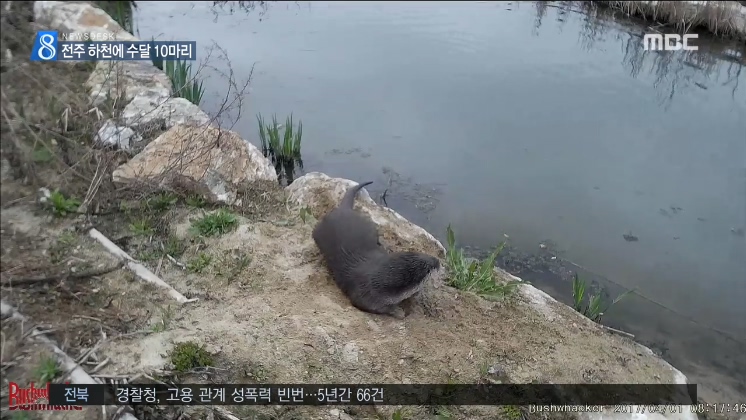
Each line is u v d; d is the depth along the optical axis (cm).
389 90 920
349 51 1046
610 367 441
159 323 400
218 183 552
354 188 552
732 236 645
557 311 501
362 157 764
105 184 501
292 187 600
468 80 962
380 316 442
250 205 552
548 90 940
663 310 549
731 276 592
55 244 435
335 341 411
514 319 470
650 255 618
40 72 474
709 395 459
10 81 444
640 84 978
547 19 1222
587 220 667
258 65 969
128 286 423
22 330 368
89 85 661
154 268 453
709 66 1064
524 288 523
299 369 392
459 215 668
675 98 941
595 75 998
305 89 909
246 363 388
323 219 498
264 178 593
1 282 390
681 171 756
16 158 449
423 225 649
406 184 717
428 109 873
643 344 507
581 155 783
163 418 354
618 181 734
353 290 448
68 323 385
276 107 856
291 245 502
